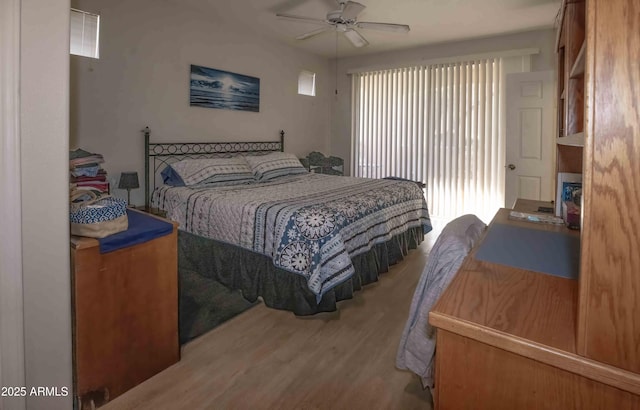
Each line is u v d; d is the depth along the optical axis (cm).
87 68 322
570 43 161
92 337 156
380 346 211
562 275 111
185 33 396
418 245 393
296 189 342
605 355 66
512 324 82
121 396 167
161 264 182
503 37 466
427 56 522
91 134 328
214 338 219
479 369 85
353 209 276
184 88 400
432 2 363
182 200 321
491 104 479
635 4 59
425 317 135
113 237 159
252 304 264
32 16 118
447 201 522
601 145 63
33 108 120
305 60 563
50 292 131
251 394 171
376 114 575
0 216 115
